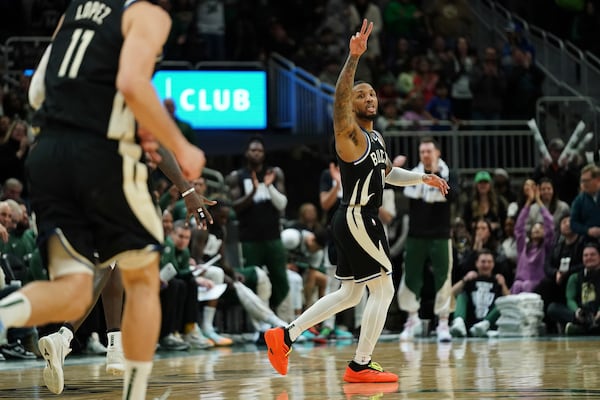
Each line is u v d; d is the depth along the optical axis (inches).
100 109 161.5
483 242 591.5
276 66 801.6
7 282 440.5
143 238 161.5
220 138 766.5
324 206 557.6
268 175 541.0
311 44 866.1
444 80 854.5
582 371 305.6
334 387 270.2
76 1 174.4
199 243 536.1
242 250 550.0
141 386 160.2
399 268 642.2
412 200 527.2
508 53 871.7
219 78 770.8
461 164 757.9
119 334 275.7
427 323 578.9
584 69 856.3
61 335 254.1
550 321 580.1
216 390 263.9
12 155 578.6
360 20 905.5
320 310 301.1
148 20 160.2
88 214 160.1
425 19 931.3
